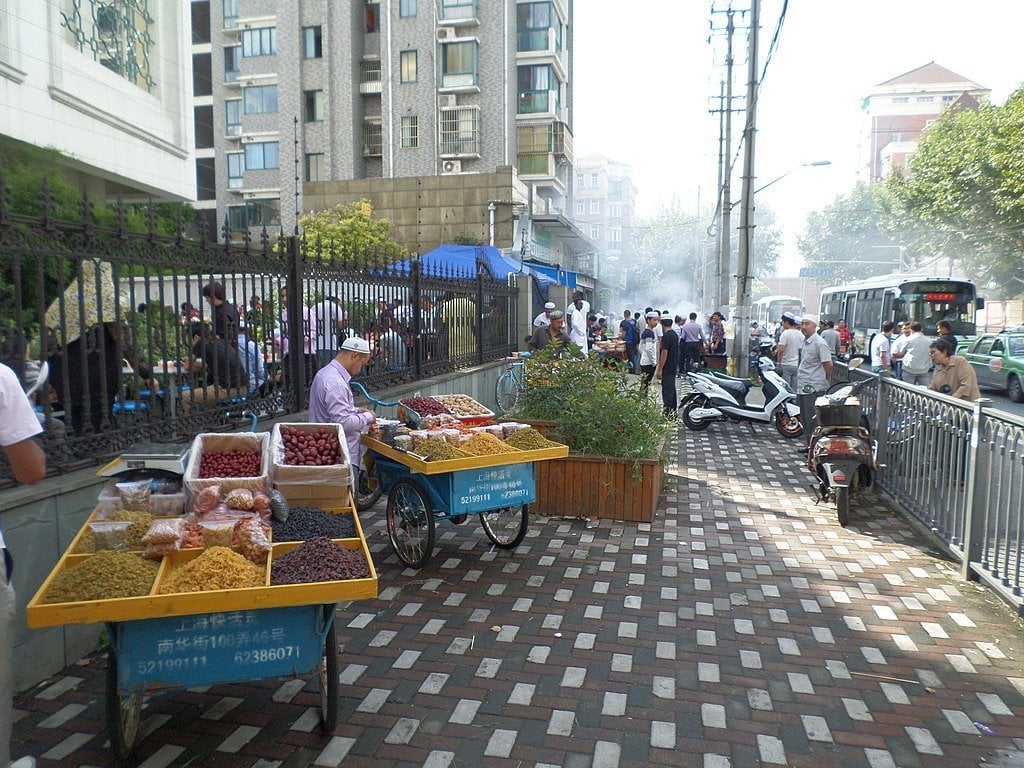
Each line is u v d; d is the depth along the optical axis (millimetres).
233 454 4203
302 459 4367
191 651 2916
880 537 6246
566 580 5223
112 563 2920
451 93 33594
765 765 3135
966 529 5273
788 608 4758
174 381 4988
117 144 12094
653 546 5977
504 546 5887
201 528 3279
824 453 6750
